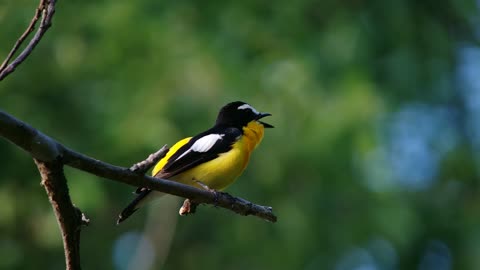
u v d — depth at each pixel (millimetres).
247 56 16109
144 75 16094
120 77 16172
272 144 15398
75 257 5453
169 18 16344
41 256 16609
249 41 16234
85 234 17391
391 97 15344
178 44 16250
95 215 17047
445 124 16422
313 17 16406
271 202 15797
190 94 15883
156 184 5688
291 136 15273
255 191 15836
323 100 15117
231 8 16422
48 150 4980
